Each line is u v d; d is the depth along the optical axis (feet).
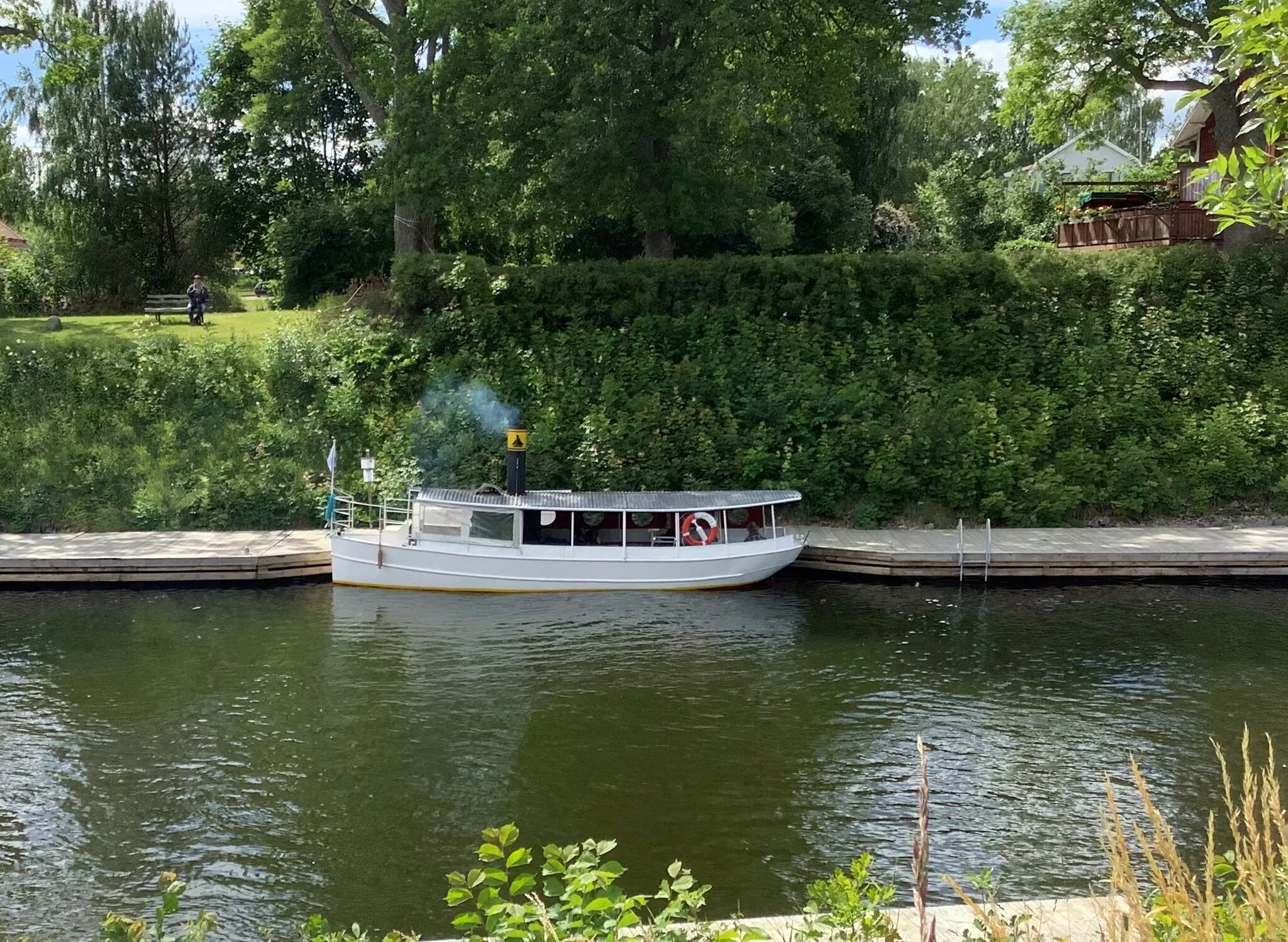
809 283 87.66
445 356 85.05
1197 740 39.58
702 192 89.56
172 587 62.18
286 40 104.37
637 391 79.41
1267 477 74.49
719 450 75.00
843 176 126.62
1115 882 14.20
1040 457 75.82
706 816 33.45
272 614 56.75
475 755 38.29
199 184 142.41
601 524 64.08
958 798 34.68
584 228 115.96
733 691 44.98
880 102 147.13
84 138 137.08
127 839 32.01
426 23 85.61
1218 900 14.88
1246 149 23.20
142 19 140.56
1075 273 87.35
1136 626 54.44
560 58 84.69
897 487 72.79
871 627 54.75
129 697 44.16
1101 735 40.06
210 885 29.35
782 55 90.07
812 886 18.93
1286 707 42.78
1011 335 84.79
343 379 82.58
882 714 42.39
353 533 65.26
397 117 86.84
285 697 44.21
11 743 39.32
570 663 48.83
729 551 62.13
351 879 29.71
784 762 37.65
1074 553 63.82
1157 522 73.20
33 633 53.01
